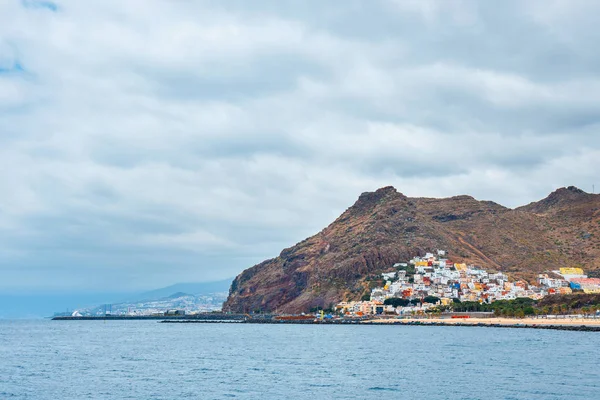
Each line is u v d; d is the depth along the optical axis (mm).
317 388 124938
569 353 181875
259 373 151750
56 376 151500
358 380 135375
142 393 122000
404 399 110750
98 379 144250
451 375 139875
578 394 111438
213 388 126938
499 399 108188
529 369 146250
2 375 154375
